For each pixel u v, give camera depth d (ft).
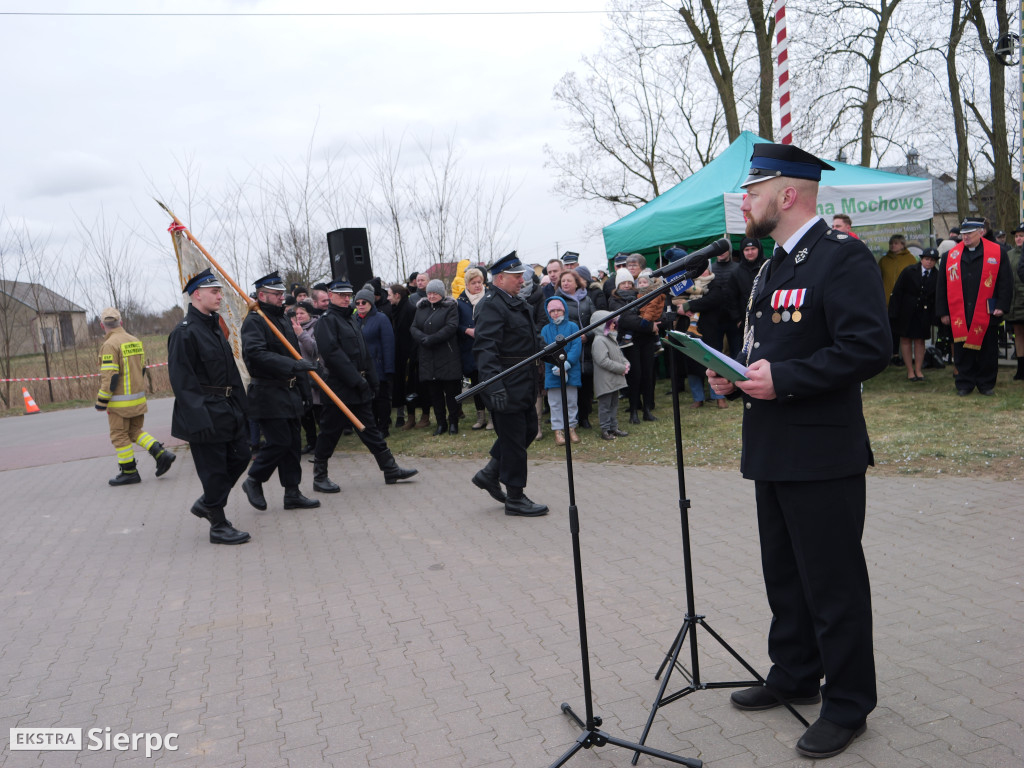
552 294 31.32
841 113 65.00
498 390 20.13
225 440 20.08
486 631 13.85
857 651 9.48
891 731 9.81
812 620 10.16
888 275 36.42
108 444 39.50
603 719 10.69
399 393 34.78
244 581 17.58
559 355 9.77
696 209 36.37
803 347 9.41
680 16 62.08
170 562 19.39
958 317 29.68
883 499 19.07
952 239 34.50
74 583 18.30
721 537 17.70
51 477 32.01
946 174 77.20
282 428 22.82
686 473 23.48
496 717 10.98
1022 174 38.78
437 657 13.00
